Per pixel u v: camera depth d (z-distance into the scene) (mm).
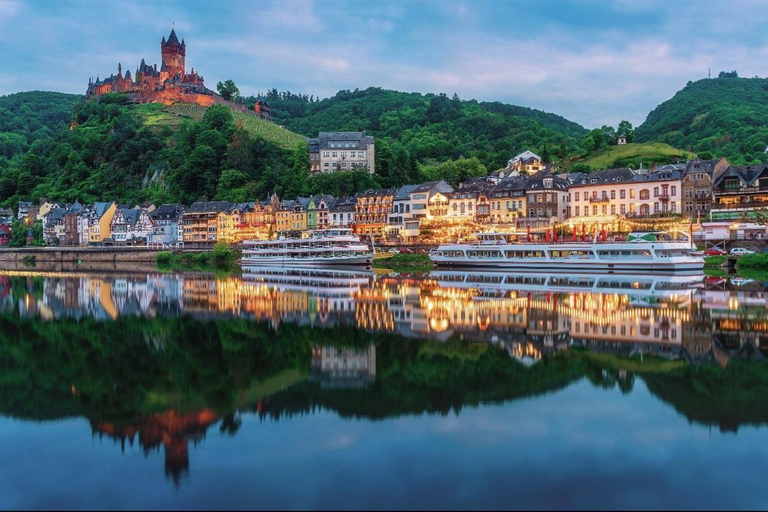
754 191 142125
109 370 45281
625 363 44250
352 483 26391
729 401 35812
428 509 24250
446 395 37719
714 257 121062
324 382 41156
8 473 27797
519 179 180125
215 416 34844
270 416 34469
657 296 79625
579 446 29828
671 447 29578
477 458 28578
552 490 25641
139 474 27609
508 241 141750
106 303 83625
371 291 92875
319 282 112625
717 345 49094
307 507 24500
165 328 62906
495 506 24406
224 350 51469
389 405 35969
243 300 84562
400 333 56938
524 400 36500
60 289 104750
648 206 160500
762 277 104312
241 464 28438
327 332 58531
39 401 37938
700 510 24109
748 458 28344
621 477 26656
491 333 55750
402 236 184250
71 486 26609
